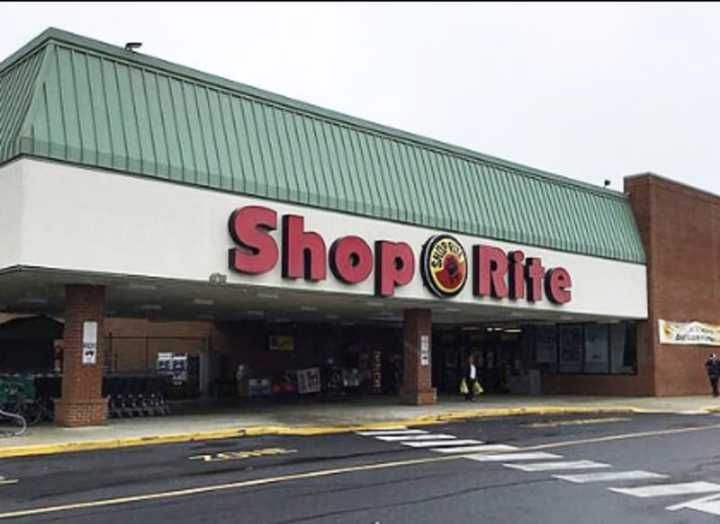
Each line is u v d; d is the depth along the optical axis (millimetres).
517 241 28016
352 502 10453
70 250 16781
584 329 36656
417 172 25172
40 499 10617
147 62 19250
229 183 19688
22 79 18078
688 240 36938
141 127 18500
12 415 18062
